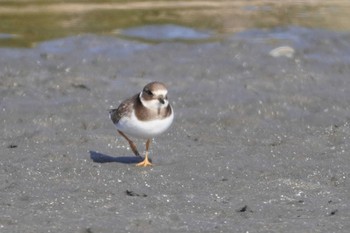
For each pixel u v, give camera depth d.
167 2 23.86
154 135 11.70
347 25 21.62
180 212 9.91
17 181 10.98
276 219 9.69
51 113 14.55
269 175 11.46
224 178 11.32
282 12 23.02
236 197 10.51
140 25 21.16
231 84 16.66
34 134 13.41
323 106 15.51
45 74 17.12
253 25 21.59
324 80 17.20
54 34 20.11
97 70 17.59
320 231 9.29
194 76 17.42
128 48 19.19
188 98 15.62
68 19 21.55
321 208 10.09
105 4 23.30
